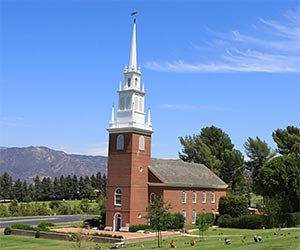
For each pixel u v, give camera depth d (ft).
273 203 260.01
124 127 255.70
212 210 305.73
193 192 288.51
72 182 653.71
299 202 256.52
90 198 643.04
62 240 217.56
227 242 161.89
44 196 623.36
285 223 265.34
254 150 420.77
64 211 431.02
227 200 303.48
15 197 595.47
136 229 244.01
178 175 283.38
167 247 172.14
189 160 413.18
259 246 138.82
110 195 257.34
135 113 259.39
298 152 383.65
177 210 271.08
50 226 259.39
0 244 204.64
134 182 253.65
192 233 241.14
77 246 161.68
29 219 357.41
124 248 180.24
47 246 195.42
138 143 258.57
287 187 270.05
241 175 410.31
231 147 430.20
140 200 257.14
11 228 245.65
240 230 256.32
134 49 266.98
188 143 416.26
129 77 263.08
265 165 281.95
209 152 408.46
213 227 278.26
